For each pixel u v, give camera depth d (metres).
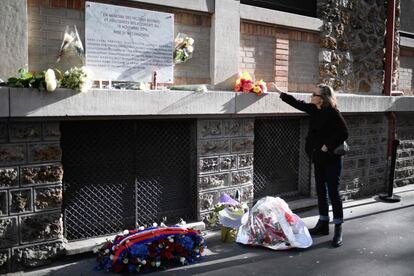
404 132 7.94
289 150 6.43
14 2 3.85
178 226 4.45
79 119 4.16
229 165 5.35
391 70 7.41
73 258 4.26
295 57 6.19
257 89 5.30
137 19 4.59
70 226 4.44
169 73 4.88
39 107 3.78
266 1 6.02
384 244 4.86
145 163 4.91
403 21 8.22
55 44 4.18
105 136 4.61
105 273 3.95
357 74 6.99
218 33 5.21
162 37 4.79
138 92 4.34
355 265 4.24
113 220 4.72
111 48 4.45
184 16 5.01
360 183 7.12
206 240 4.91
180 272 4.01
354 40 6.90
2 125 3.79
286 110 5.72
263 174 6.12
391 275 4.00
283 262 4.30
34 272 3.95
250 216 4.88
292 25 5.98
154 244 4.11
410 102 7.61
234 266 4.18
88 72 3.96
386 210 6.36
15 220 3.91
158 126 4.96
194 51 5.13
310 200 6.32
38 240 4.03
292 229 4.83
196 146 5.10
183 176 5.21
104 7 4.37
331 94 4.85
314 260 4.37
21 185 3.92
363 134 7.10
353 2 6.82
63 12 4.21
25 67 3.94
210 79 5.28
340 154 4.80
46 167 4.04
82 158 4.48
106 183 4.65
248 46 5.63
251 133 5.54
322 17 6.46
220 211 4.86
